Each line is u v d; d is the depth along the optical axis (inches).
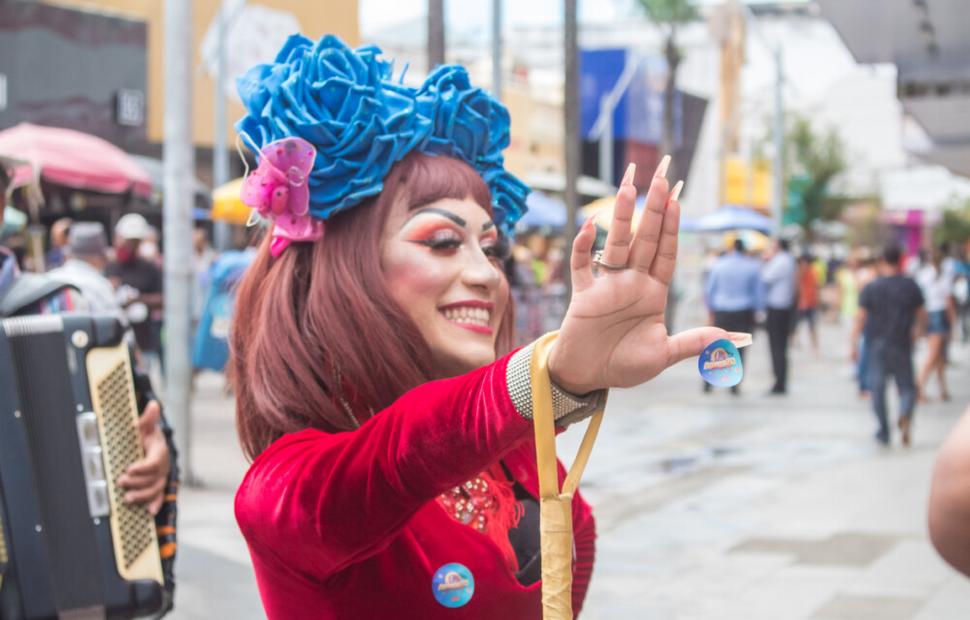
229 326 78.2
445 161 75.0
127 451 94.3
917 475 345.4
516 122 1151.6
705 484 331.6
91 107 693.9
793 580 231.0
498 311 76.2
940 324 544.7
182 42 309.7
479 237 74.8
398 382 70.5
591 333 53.6
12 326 91.7
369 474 58.4
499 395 56.0
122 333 95.3
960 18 413.7
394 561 67.1
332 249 72.5
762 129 1819.6
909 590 223.1
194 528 262.4
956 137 629.0
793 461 370.9
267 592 68.1
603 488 323.9
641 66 1315.2
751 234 1053.8
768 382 627.8
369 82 75.9
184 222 310.2
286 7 826.8
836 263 1446.9
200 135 805.2
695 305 1067.9
